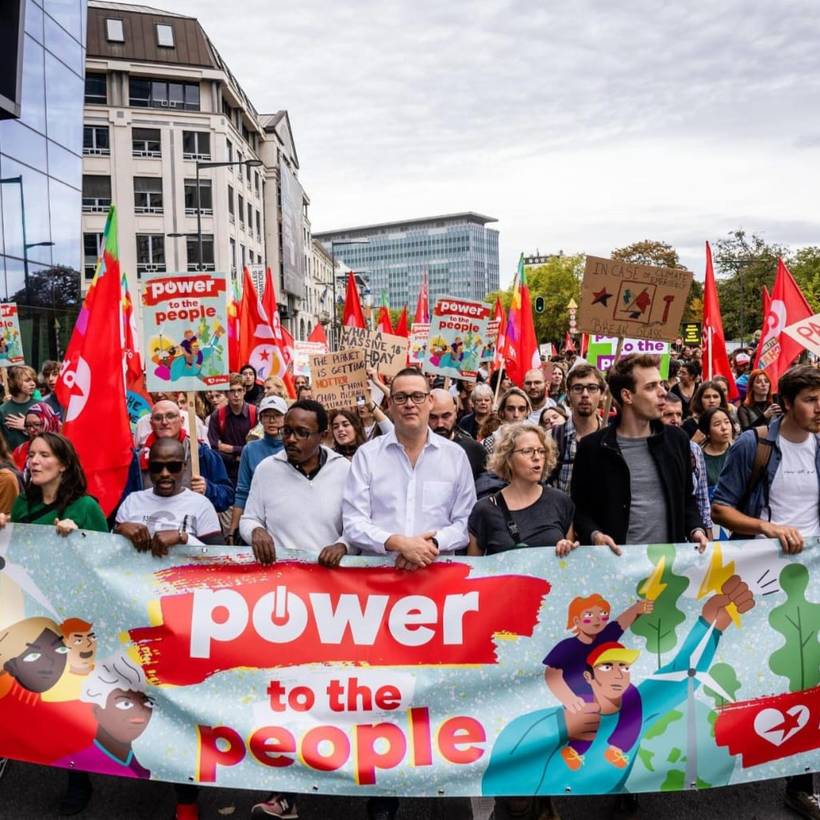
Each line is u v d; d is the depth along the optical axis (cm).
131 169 5141
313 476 478
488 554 452
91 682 433
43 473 459
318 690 431
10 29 2022
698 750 427
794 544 434
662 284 614
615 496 459
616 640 433
